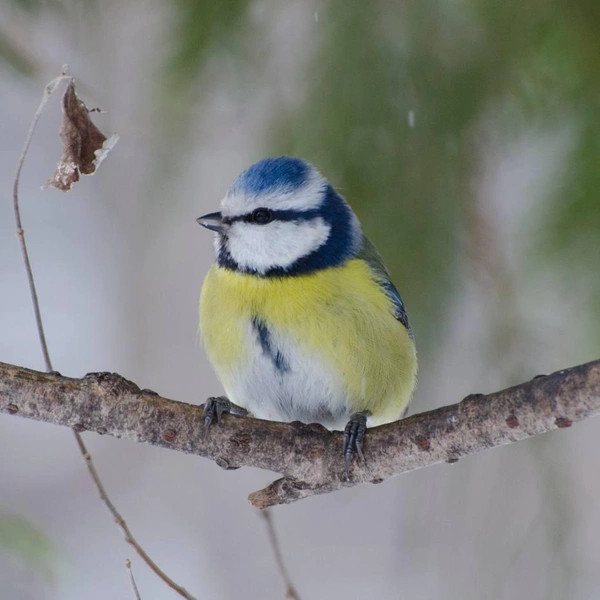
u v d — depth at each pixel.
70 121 2.63
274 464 2.63
